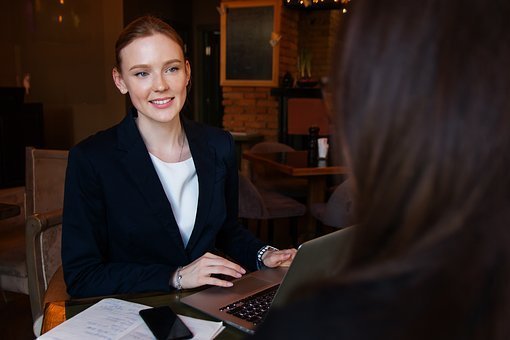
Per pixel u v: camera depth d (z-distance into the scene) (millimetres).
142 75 1207
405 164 332
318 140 3645
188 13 6797
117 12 5344
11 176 3828
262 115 5672
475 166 318
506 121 317
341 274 332
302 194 3889
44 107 5082
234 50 5621
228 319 961
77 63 5316
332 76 369
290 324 317
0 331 2432
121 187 1253
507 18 324
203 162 1354
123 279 1174
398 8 341
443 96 322
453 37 326
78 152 1246
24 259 2277
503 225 314
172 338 864
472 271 308
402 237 326
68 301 1080
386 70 340
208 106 7164
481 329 310
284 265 1296
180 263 1326
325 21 5941
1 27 4590
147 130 1312
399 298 306
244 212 3188
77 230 1236
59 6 5078
